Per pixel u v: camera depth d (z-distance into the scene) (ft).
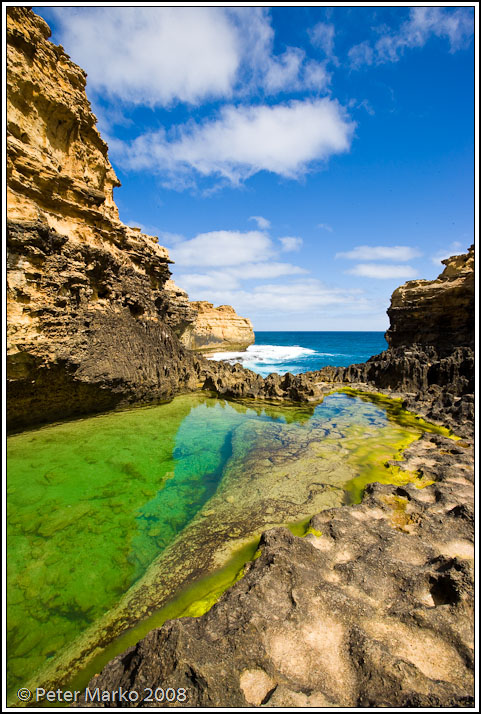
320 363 138.10
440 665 11.79
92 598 16.49
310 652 12.17
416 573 15.65
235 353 174.09
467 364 59.77
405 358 68.39
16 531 21.58
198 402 59.98
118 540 20.92
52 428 40.75
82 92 42.91
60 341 38.01
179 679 10.60
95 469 30.53
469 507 20.56
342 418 49.29
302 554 17.13
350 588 15.20
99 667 13.10
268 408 55.62
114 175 55.93
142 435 40.16
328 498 25.62
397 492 25.09
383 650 11.75
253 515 23.54
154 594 16.70
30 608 15.88
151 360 56.95
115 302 50.83
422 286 91.09
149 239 70.95
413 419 48.03
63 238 38.40
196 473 30.42
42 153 38.58
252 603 14.14
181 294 101.96
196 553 19.72
